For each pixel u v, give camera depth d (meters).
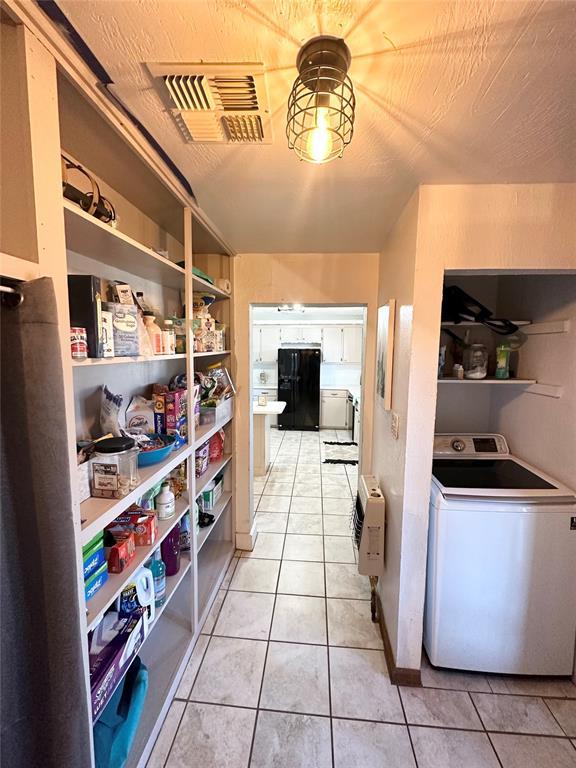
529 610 1.57
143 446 1.40
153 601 1.42
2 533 0.72
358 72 0.79
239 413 2.56
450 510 1.56
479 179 1.33
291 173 1.28
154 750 1.30
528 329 1.91
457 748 1.32
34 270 0.73
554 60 0.75
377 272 2.37
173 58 0.77
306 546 2.69
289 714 1.44
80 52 0.76
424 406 1.49
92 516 0.98
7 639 0.75
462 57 0.75
